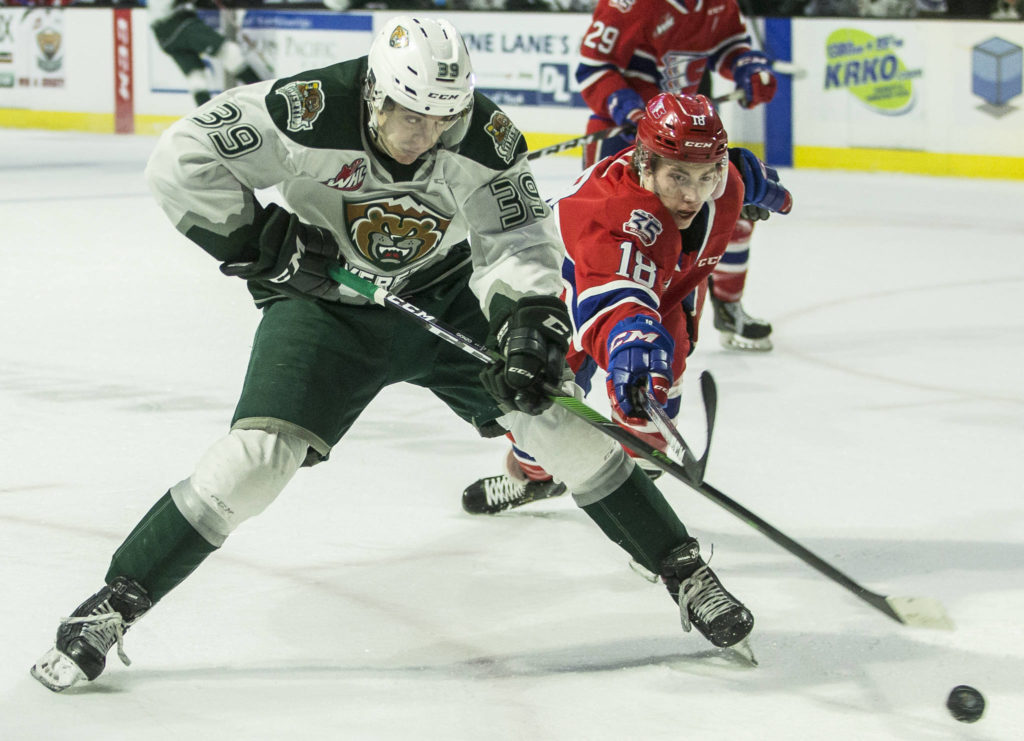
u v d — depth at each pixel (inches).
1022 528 212.8
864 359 341.4
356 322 162.4
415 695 151.3
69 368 318.0
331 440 157.3
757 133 728.3
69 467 241.4
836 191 644.7
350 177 152.3
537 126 768.9
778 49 713.6
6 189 657.0
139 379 308.3
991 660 161.0
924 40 674.2
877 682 154.9
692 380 319.6
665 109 173.0
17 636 166.1
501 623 174.1
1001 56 655.1
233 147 148.4
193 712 145.9
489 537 209.2
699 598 158.9
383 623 173.5
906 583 188.9
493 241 160.2
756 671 158.2
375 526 213.2
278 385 153.6
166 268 460.1
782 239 530.3
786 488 235.8
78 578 186.9
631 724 143.6
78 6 904.3
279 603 179.9
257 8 844.6
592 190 181.5
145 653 162.2
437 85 141.9
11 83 941.8
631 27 341.1
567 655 163.6
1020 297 420.2
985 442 263.6
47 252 488.4
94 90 910.4
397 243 160.7
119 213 584.4
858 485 236.7
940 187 652.7
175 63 817.5
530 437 163.0
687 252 188.2
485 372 155.2
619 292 169.2
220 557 197.6
